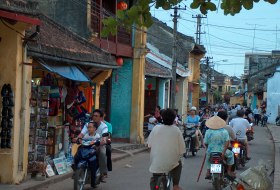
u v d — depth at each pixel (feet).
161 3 18.20
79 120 43.83
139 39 67.31
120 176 40.14
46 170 36.09
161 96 96.37
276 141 80.94
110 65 48.14
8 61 31.99
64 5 53.42
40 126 35.78
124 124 67.77
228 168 32.55
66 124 41.63
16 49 31.91
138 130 67.46
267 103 155.43
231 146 36.32
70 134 42.34
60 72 36.91
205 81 205.98
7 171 31.76
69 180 37.17
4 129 31.73
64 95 41.09
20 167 32.89
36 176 34.78
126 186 35.14
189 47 133.08
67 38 44.29
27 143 33.58
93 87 50.83
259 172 25.03
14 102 31.86
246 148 45.70
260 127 135.95
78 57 40.27
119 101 67.97
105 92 67.56
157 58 96.63
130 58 67.67
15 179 31.96
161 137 25.32
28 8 30.94
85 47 46.03
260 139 89.71
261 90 181.98
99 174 33.09
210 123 32.48
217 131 32.07
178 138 25.31
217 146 31.96
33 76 37.76
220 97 291.38
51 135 38.81
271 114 154.30
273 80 154.71
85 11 52.80
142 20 18.03
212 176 30.89
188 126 55.52
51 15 53.57
